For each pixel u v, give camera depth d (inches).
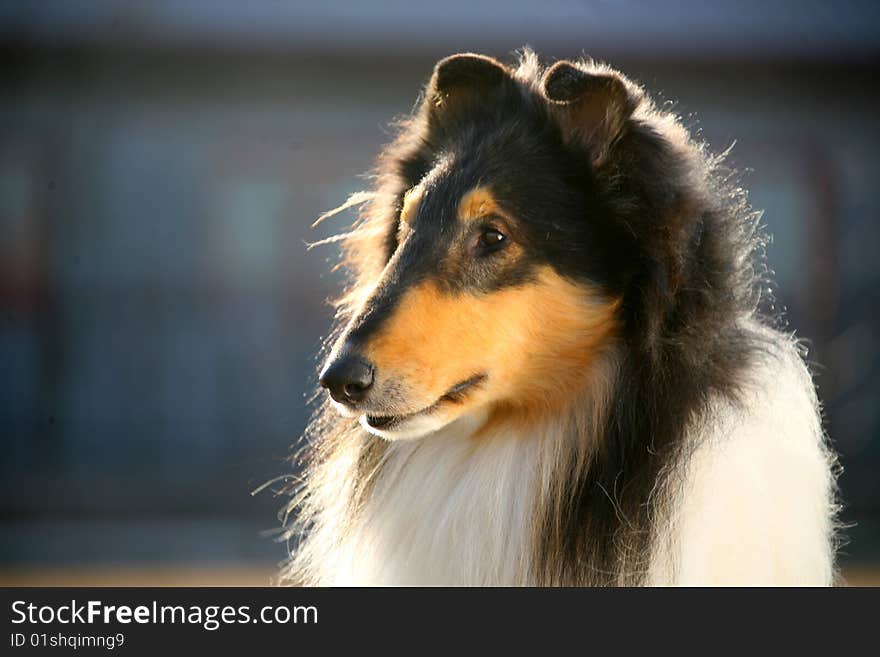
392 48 751.1
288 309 783.1
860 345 763.4
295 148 775.7
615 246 204.1
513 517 207.3
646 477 198.5
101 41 747.4
